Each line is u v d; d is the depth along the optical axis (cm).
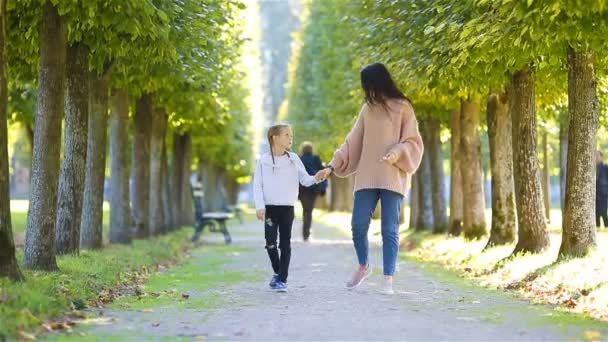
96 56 1390
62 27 1119
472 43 1089
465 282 1182
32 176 1108
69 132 1349
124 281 1140
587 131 1225
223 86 2095
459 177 2153
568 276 1034
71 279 992
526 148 1423
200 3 1412
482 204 1955
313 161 2272
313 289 1070
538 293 1011
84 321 773
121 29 1063
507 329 728
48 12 1110
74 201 1362
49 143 1102
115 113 1898
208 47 1622
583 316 812
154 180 2528
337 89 3133
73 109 1342
